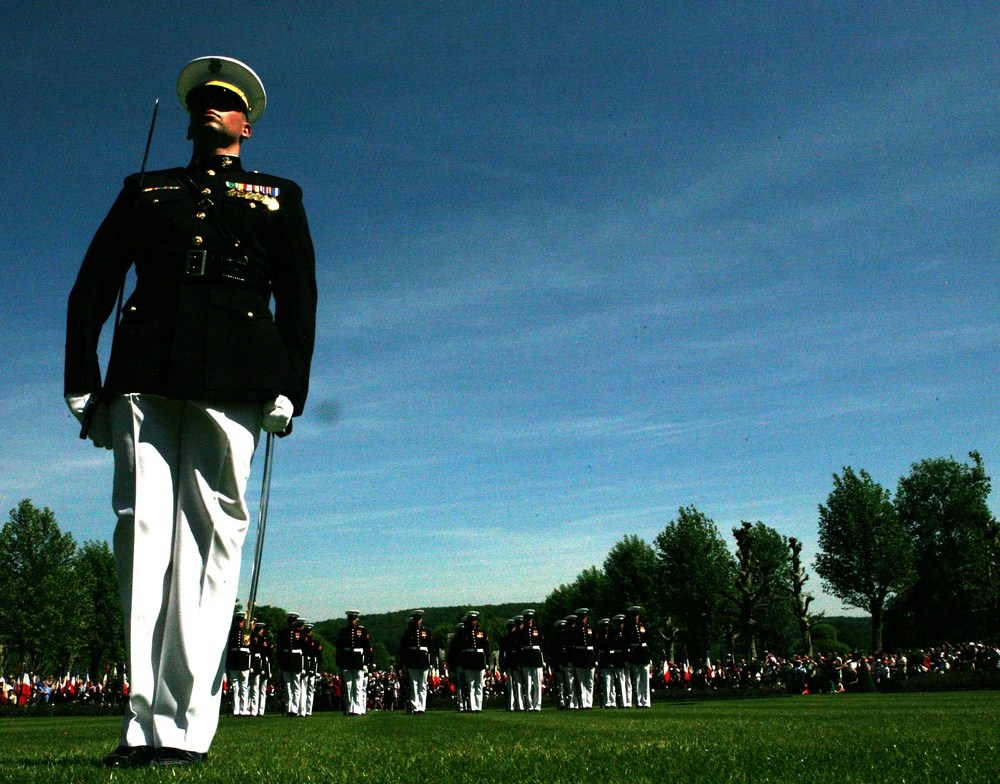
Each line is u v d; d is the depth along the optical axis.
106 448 4.10
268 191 4.40
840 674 33.47
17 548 46.34
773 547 57.38
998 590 54.59
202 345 4.03
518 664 24.23
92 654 59.25
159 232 4.17
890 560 48.12
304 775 3.21
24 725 15.85
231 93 4.46
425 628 22.33
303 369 4.35
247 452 4.14
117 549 3.91
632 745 5.00
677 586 55.78
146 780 3.02
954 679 31.58
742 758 3.90
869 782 2.99
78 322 4.04
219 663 3.98
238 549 4.10
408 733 7.82
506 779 3.14
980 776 3.10
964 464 64.81
